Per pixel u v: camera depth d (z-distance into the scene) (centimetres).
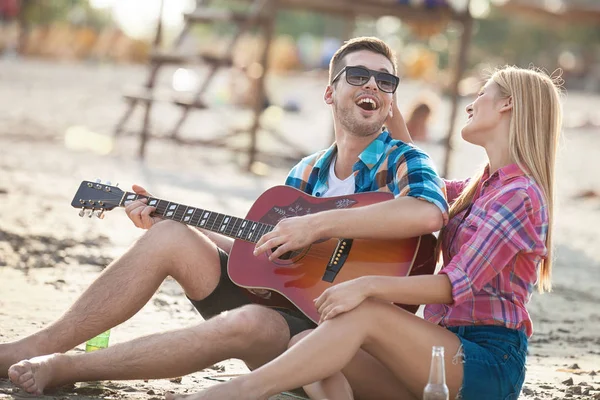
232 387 409
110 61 4466
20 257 806
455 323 451
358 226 458
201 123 2361
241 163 1772
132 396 455
